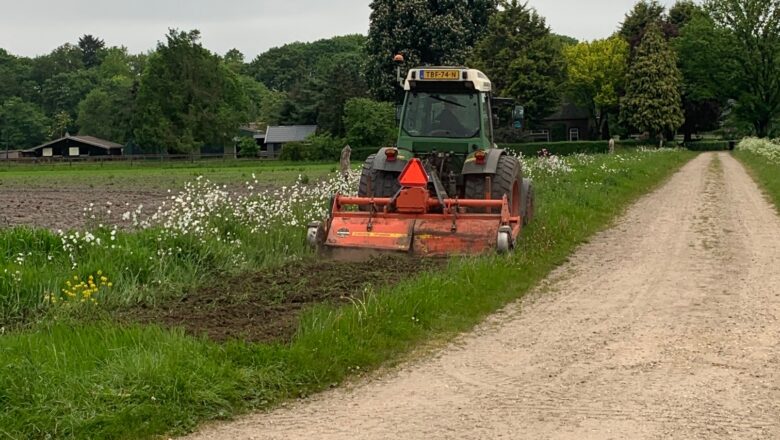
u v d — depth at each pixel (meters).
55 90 130.12
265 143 91.12
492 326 8.92
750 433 5.65
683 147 73.69
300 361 6.93
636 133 78.00
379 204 12.86
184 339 7.18
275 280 10.61
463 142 13.95
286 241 13.18
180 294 10.01
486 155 13.58
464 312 9.22
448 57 68.94
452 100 14.06
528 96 67.12
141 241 11.74
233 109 89.94
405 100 14.23
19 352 6.70
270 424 5.99
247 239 13.13
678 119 73.81
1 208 23.22
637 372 7.14
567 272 12.13
